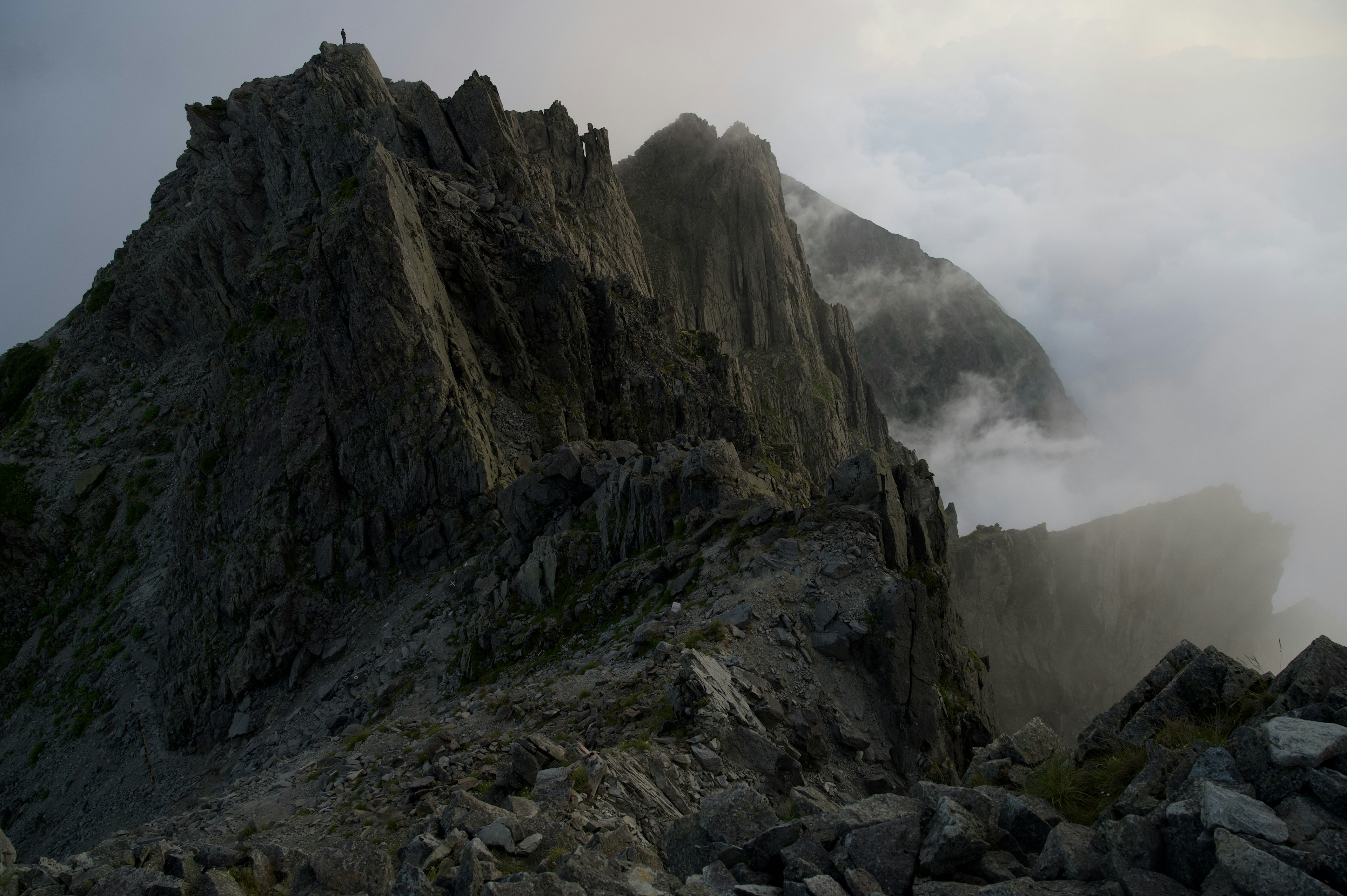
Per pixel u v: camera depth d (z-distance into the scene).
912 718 28.03
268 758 45.12
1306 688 11.22
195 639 59.56
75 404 94.00
